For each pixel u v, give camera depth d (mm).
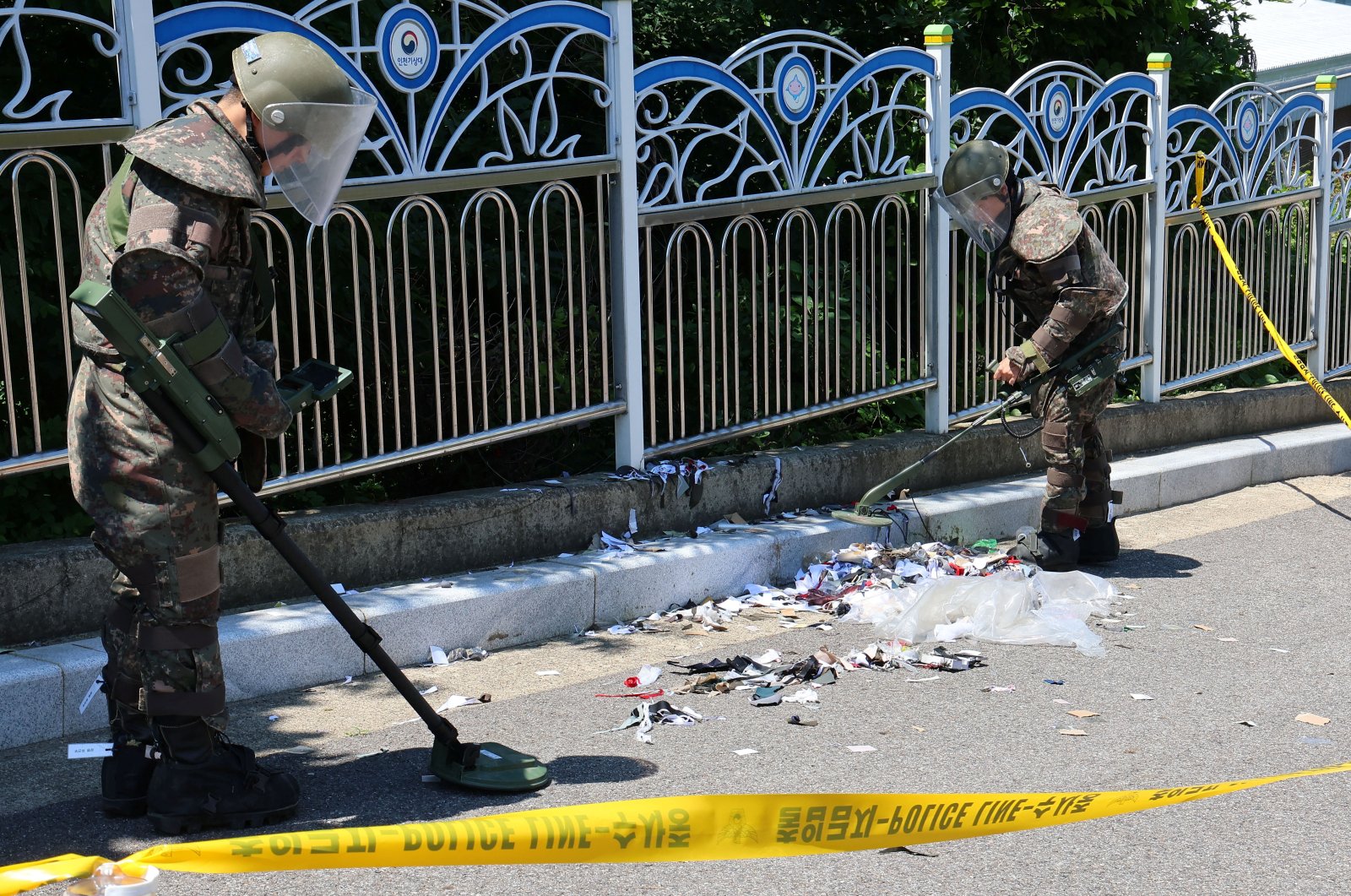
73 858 3664
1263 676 8375
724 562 9969
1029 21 15008
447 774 6594
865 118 11398
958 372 12836
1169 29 16094
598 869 5797
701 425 10703
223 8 8031
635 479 10117
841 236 12922
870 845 4887
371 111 5977
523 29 9305
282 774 6336
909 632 9148
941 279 11945
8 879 3541
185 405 5664
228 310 5988
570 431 11242
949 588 9359
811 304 12102
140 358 5566
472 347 10672
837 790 6594
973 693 8055
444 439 9305
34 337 9016
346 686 8164
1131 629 9336
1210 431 14453
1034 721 7582
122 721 6293
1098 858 5902
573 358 9977
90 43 9445
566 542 9797
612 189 10008
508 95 11445
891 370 12336
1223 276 14727
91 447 5895
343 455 10359
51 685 7211
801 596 9984
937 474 12016
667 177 11258
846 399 11555
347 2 8562
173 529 5887
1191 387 15367
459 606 8664
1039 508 11891
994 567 10508
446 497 9445
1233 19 17812
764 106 10703
